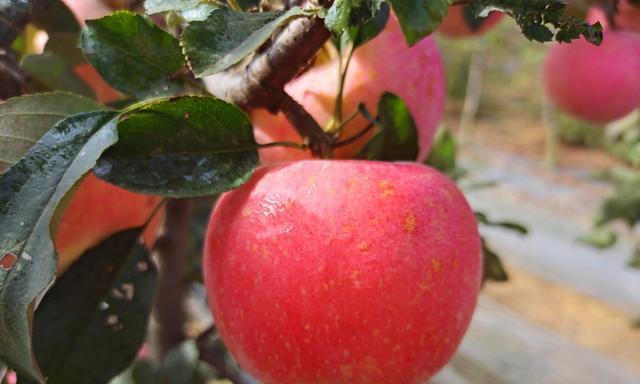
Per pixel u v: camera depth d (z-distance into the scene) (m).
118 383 0.42
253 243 0.23
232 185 0.23
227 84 0.24
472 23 0.46
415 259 0.23
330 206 0.23
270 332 0.23
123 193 0.27
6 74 0.28
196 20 0.20
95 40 0.23
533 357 1.41
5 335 0.18
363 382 0.23
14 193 0.19
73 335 0.25
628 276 1.78
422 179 0.24
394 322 0.22
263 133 0.27
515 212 2.24
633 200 0.82
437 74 0.31
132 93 0.24
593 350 1.53
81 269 0.25
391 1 0.19
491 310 1.64
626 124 0.84
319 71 0.28
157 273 0.26
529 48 2.87
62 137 0.20
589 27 0.19
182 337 0.45
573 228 2.10
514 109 3.62
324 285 0.22
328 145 0.25
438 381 1.22
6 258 0.22
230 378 0.41
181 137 0.22
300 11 0.20
